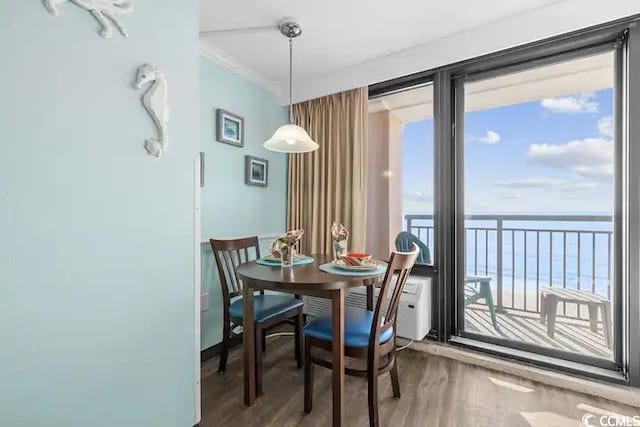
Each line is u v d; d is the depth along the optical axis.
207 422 1.67
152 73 1.32
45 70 1.03
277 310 2.09
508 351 2.29
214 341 2.54
